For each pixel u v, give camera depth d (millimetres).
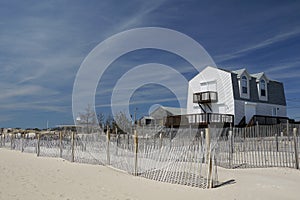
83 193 7738
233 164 12805
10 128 43125
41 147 21344
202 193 7676
